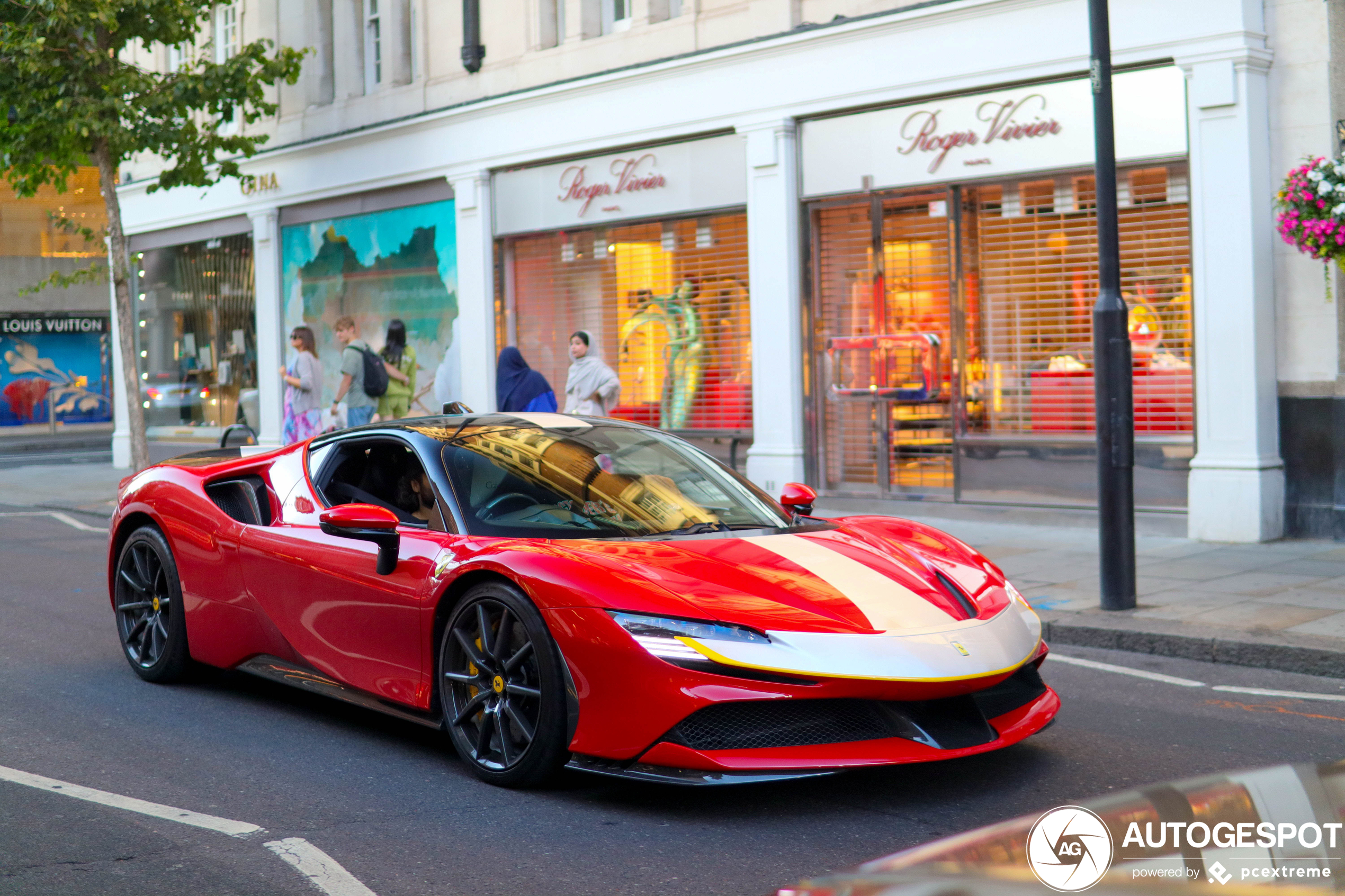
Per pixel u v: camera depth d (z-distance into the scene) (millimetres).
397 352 16312
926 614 3908
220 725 4953
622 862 3396
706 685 3590
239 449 6105
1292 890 1199
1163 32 9508
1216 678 5781
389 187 16172
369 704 4582
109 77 13891
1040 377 10586
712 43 12531
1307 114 9180
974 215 10898
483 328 14938
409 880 3287
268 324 18172
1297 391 9352
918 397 11336
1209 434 9477
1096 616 6793
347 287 17000
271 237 18000
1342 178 7211
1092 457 10305
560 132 13859
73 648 6562
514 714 3977
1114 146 6910
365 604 4539
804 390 12117
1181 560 8648
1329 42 9055
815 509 11633
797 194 11969
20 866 3402
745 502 4848
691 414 13062
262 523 5195
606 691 3719
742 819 3740
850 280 11797
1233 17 9156
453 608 4258
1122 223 10023
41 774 4293
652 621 3689
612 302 13773
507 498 4484
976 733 3809
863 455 11875
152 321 20828
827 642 3662
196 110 14617
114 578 5922
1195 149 9430
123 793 4074
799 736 3672
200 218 19312
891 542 4559
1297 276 9312
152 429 20906
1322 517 9297
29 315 31812
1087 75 10070
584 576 3850
